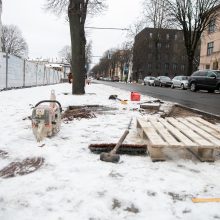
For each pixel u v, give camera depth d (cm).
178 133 536
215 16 3938
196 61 7412
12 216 307
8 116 862
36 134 574
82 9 1739
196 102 1466
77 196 343
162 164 449
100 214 307
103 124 761
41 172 414
